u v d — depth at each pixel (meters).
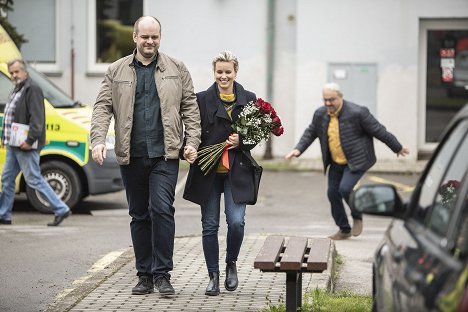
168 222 9.81
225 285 10.18
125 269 11.64
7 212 16.19
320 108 14.64
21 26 27.31
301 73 26.67
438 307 4.17
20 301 10.28
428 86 26.81
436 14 26.25
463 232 4.73
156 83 9.73
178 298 9.96
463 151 5.70
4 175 16.03
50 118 17.52
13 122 15.76
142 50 9.66
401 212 6.12
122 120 9.71
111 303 9.74
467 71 26.66
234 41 27.09
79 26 27.28
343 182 14.40
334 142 14.44
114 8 27.30
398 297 5.09
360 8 26.39
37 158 15.87
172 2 27.11
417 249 5.08
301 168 24.77
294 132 27.02
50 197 15.97
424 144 26.88
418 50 26.59
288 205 19.28
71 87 27.31
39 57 27.39
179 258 12.34
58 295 10.56
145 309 9.45
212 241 10.03
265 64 27.06
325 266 8.28
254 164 9.95
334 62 26.58
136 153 9.76
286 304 8.64
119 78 9.75
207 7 27.08
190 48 27.19
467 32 26.58
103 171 17.55
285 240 9.54
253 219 17.30
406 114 26.38
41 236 14.89
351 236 15.05
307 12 26.55
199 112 9.92
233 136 9.85
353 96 26.55
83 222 16.62
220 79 9.88
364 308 9.30
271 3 26.88
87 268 12.21
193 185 9.96
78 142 17.47
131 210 10.12
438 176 5.84
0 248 13.73
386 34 26.38
